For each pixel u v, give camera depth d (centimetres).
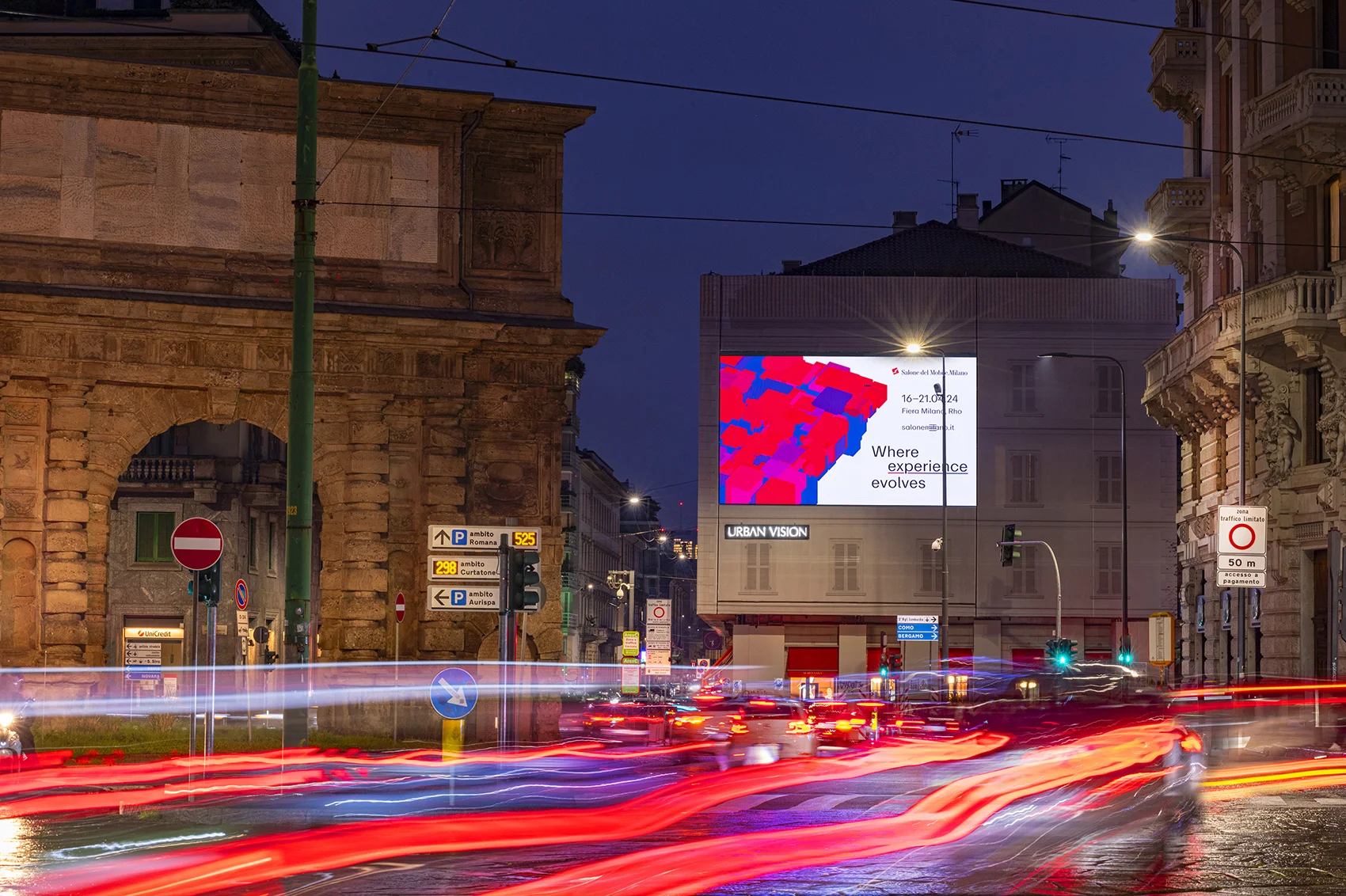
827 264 7725
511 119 3903
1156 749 3359
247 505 6838
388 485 3816
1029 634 7394
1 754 2967
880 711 5053
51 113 3628
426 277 3828
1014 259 7744
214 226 3709
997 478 7412
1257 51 4528
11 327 3603
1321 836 1817
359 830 1892
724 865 1545
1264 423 4394
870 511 7406
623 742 4353
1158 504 7388
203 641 6612
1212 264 4938
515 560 2755
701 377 7475
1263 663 4466
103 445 3678
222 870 1521
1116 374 7444
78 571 3634
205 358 3716
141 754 3167
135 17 6009
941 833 1866
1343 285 3938
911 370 7438
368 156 3806
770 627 7500
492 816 2077
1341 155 4106
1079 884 1412
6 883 1417
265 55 5909
